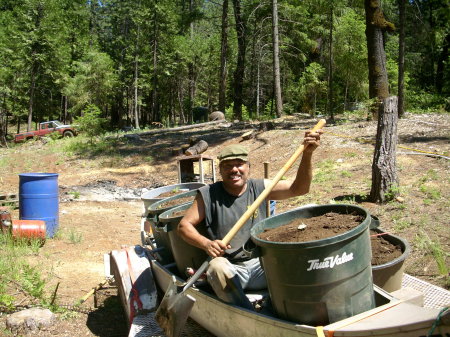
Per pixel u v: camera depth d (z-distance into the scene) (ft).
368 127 45.03
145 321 13.93
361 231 9.36
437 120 45.75
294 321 9.68
